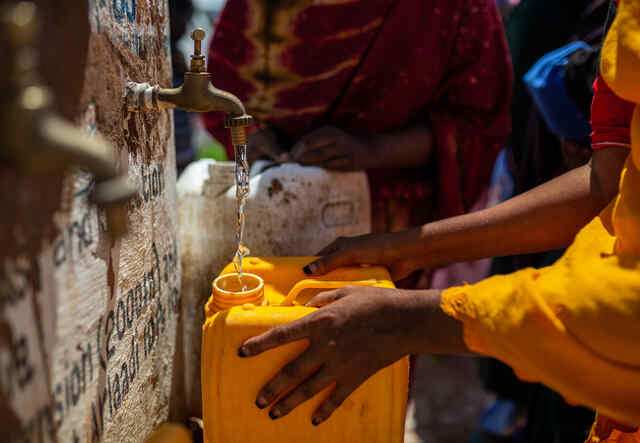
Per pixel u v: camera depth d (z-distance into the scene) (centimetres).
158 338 99
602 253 68
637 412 62
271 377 79
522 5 186
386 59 135
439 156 142
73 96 60
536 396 168
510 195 208
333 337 75
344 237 104
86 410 66
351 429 82
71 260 61
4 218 46
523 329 63
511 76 146
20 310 49
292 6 129
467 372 250
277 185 115
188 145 229
